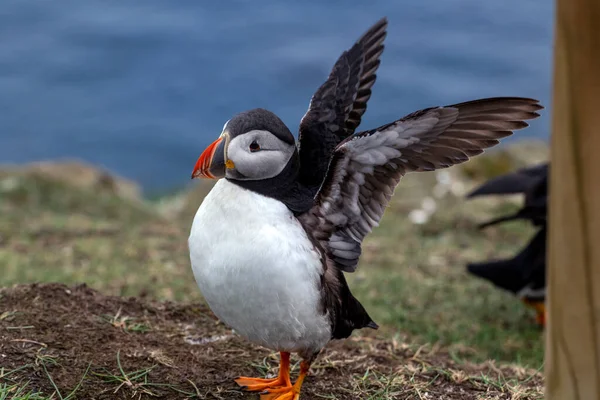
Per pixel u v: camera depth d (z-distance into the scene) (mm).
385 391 6812
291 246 5703
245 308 5770
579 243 3873
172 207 17812
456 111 5328
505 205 16016
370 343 8266
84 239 13133
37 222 14164
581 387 4027
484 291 11812
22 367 6422
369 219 6152
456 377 7172
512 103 5250
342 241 6172
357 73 6703
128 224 14977
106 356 6824
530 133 36688
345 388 6895
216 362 7113
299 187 6125
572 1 3621
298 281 5699
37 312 7320
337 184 5980
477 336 10164
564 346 4043
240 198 5785
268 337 5977
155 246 12969
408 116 5375
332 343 8219
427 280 12062
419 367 7438
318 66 47875
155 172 37844
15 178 16266
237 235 5680
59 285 7922
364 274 12000
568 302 3979
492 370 7590
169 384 6547
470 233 14742
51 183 16453
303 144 6441
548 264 4145
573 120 3754
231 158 5754
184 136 41000
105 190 17297
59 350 6773
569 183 3842
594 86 3668
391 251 13445
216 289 5777
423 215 15594
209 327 8016
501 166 17766
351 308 6418
